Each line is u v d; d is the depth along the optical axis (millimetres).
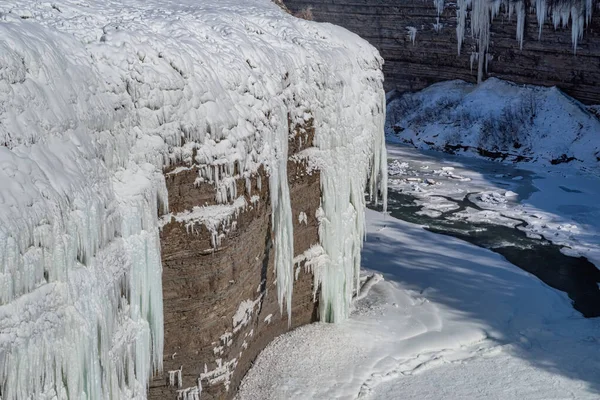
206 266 9406
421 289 15617
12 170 6113
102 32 8672
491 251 18734
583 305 15977
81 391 6898
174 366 9523
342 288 13523
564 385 12078
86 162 7086
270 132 10664
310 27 13461
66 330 6637
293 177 12242
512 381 12109
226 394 10289
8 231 5828
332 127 12969
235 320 10352
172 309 9305
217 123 9312
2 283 5797
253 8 13680
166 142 8680
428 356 12695
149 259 8320
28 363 6148
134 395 8242
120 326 7887
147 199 8242
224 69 9812
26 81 6641
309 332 12914
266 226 11352
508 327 14172
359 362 12117
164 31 9844
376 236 19359
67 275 6633
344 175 13375
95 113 7477
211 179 9289
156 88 8500
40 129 6609
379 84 14617
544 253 19203
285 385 11164
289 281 11875
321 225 13211
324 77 12609
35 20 8445
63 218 6555
